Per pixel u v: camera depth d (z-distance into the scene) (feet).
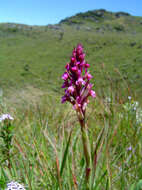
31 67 26.91
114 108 1.30
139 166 1.08
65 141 1.05
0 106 1.45
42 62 30.37
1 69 27.09
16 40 46.70
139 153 1.19
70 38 40.68
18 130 1.40
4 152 1.07
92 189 0.81
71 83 0.80
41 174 1.03
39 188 0.99
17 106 1.60
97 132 1.21
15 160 1.18
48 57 32.55
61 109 1.49
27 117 1.49
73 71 0.78
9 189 0.80
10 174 1.01
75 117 1.17
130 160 1.12
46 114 1.45
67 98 0.81
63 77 0.80
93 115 1.27
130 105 1.41
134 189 0.77
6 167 1.04
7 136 1.09
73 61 0.79
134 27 61.72
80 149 1.16
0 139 1.19
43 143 1.16
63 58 30.68
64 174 0.96
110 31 56.34
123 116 1.38
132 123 1.40
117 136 1.25
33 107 1.55
